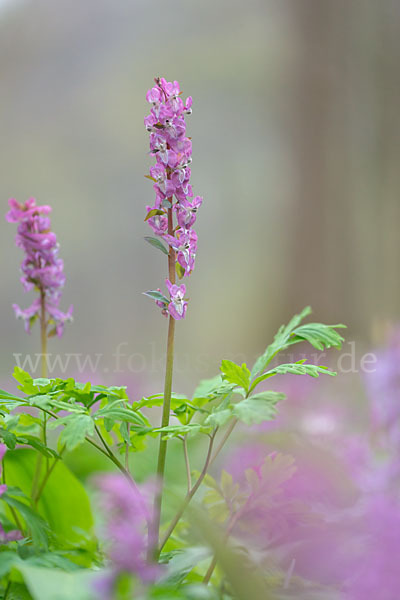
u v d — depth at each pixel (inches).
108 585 79.4
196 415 126.7
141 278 1642.5
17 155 1604.3
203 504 116.5
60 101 1521.9
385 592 87.0
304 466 129.4
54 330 131.6
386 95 869.2
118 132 1563.7
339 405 244.5
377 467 157.5
